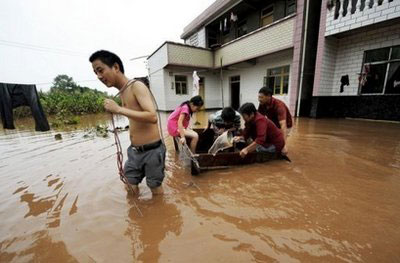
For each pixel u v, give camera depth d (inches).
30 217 80.4
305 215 75.2
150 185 89.1
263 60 442.9
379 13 228.4
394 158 132.3
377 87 270.7
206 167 122.1
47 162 148.8
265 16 416.2
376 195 87.7
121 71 78.4
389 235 63.2
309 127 241.8
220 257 56.8
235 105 566.3
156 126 85.1
